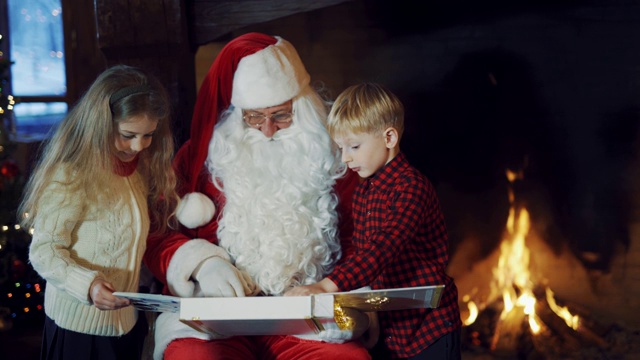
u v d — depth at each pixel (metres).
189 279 2.02
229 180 2.08
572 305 3.30
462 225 3.45
